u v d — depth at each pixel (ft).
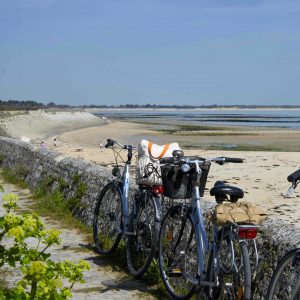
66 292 10.58
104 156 84.69
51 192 36.14
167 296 18.11
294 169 66.95
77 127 272.51
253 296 14.65
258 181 56.70
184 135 198.90
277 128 265.34
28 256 10.49
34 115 295.48
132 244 20.79
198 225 16.25
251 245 15.46
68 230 27.89
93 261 22.25
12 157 53.62
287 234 14.51
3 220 10.62
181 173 16.67
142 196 20.38
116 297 17.90
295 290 11.75
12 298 9.98
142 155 20.08
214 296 14.83
